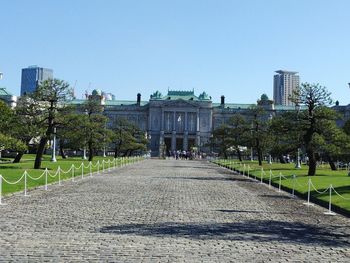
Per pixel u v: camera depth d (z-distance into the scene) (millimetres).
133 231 18562
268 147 91688
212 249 15648
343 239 18453
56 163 75000
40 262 13359
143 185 41812
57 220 20891
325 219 24234
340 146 54250
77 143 70500
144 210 24969
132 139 125062
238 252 15336
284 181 45906
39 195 31625
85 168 65250
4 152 101688
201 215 23688
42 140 58938
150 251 15070
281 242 17281
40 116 59906
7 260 13500
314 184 41469
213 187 41781
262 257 14727
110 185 41156
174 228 19500
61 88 60812
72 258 13914
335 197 31531
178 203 28625
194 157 167000
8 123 57281
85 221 20797
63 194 32594
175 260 13953
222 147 126188
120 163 85938
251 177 59406
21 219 20953
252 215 24469
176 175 58719
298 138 56250
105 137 91812
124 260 13812
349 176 53469
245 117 148500
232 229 19766
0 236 16953
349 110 189750
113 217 22188
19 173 46781
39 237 16938
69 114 60844
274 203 30906
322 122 55156
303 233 19500
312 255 15242
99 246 15625
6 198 29156
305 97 56125
